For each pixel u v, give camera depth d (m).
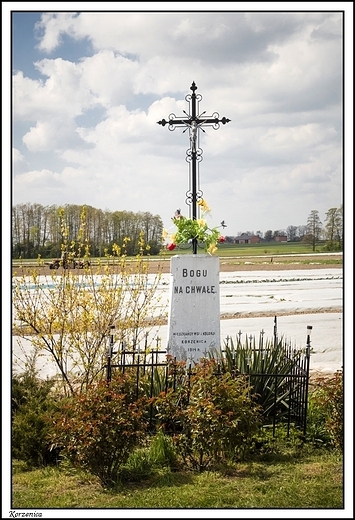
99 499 5.95
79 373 9.84
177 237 9.12
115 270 9.86
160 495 5.99
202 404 6.50
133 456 6.77
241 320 18.41
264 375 7.51
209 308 8.61
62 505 5.79
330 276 35.19
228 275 37.44
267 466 6.77
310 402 8.20
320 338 15.18
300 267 45.47
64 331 9.53
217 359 7.67
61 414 6.71
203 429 6.45
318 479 6.37
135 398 6.86
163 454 6.79
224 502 5.80
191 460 6.73
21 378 8.33
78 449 6.20
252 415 6.69
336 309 20.41
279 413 7.85
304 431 7.59
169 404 6.82
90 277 9.81
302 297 24.00
